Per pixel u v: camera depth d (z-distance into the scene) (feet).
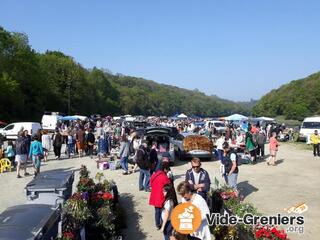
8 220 18.49
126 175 57.72
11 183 51.11
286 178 56.29
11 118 222.69
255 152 71.87
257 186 50.06
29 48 258.98
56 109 300.81
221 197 29.96
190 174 28.37
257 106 573.74
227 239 24.39
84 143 80.64
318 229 31.76
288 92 502.38
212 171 62.23
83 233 22.99
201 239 21.99
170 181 30.53
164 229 26.07
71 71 327.26
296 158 80.28
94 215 26.40
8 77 218.79
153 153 46.50
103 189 32.45
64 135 94.94
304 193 45.78
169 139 68.08
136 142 64.13
